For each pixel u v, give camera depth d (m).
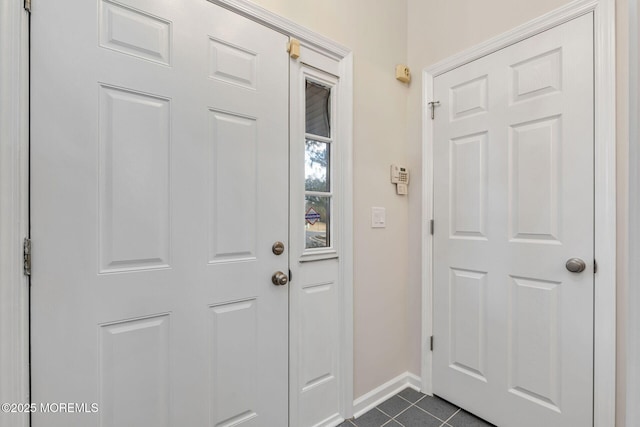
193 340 1.16
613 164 1.21
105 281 0.99
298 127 1.47
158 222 1.09
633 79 0.48
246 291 1.29
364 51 1.75
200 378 1.18
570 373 1.31
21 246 0.85
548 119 1.38
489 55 1.59
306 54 1.50
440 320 1.81
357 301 1.70
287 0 1.42
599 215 1.24
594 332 1.25
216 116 1.21
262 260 1.34
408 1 1.99
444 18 1.80
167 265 1.11
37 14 0.89
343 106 1.64
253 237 1.32
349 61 1.65
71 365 0.94
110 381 1.00
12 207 0.83
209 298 1.20
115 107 1.01
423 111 1.89
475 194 1.65
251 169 1.31
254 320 1.32
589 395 1.26
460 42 1.73
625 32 1.20
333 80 1.61
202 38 1.18
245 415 1.29
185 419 1.14
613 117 1.21
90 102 0.97
